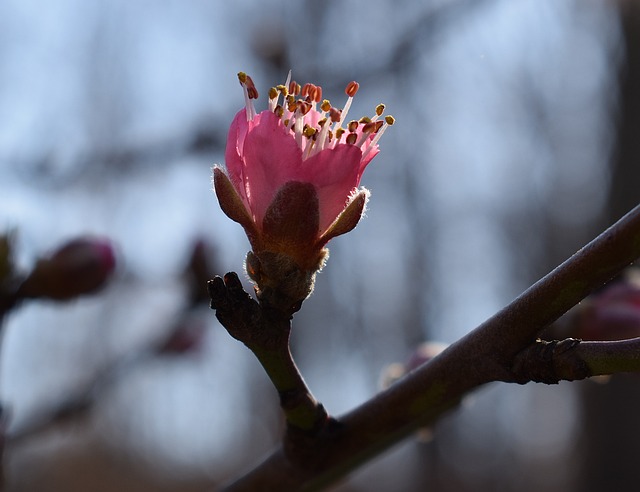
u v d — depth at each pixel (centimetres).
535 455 188
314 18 97
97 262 31
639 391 112
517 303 24
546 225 154
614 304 29
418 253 155
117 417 134
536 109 148
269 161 24
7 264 30
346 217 24
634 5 117
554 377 23
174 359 38
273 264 24
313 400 25
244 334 24
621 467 111
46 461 117
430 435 30
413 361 29
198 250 39
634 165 118
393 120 24
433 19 50
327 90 50
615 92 120
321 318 125
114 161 45
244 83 24
